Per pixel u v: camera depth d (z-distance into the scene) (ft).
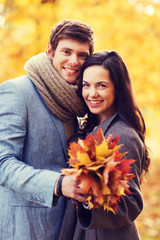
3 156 5.23
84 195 4.60
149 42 14.43
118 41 14.23
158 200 17.87
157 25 14.52
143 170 6.50
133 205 5.09
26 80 5.86
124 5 14.28
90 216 4.94
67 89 5.86
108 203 4.27
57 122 5.88
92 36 6.26
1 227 5.69
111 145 4.44
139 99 15.17
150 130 17.03
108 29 14.17
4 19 12.99
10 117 5.42
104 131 5.72
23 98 5.57
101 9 13.80
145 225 13.60
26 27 13.00
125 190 4.34
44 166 5.73
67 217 5.70
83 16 13.39
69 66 6.06
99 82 5.69
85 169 4.19
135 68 14.62
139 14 14.40
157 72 14.89
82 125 6.48
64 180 4.78
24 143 5.67
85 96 5.88
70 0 13.26
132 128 5.66
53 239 5.76
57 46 6.11
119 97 5.89
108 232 5.33
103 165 4.18
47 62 5.91
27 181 4.97
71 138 6.27
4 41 13.14
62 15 12.96
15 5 12.92
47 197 4.83
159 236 12.39
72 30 5.92
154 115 16.76
